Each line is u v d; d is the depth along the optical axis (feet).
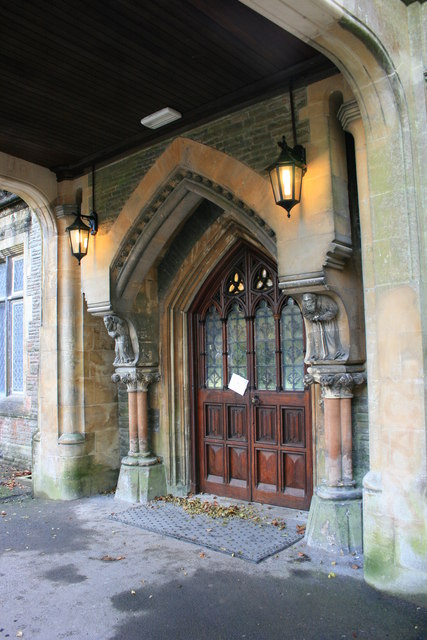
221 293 20.89
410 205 12.25
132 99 16.71
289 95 15.30
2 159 20.75
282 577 13.38
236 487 20.11
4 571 14.47
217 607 12.08
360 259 15.30
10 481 25.36
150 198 18.62
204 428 21.25
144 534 16.96
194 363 21.52
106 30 13.21
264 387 19.58
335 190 14.33
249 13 12.50
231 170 16.42
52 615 12.00
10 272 31.53
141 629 11.30
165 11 12.46
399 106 12.29
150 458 21.09
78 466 21.79
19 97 16.47
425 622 11.14
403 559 12.13
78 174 22.04
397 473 12.29
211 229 19.90
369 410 13.25
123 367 21.16
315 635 10.80
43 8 12.33
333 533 14.74
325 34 11.39
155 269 21.52
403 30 12.53
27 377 28.53
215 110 16.85
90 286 20.51
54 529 17.84
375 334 13.12
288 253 14.83
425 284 12.17
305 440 18.24
